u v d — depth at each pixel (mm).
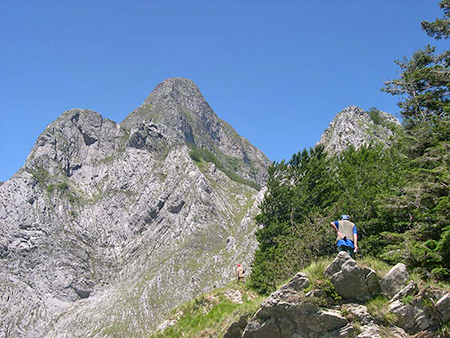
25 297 137625
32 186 176125
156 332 24906
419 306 12484
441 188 19750
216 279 111125
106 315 116688
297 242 32156
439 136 24531
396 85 34781
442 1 26688
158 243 146000
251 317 15359
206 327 22094
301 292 13688
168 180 167125
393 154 31703
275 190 47000
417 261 16594
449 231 16172
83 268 149375
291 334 13484
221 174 177125
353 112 92500
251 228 121688
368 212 27031
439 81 27719
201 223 140125
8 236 156000
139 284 124188
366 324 12719
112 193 180625
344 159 43094
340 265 13531
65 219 171375
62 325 125312
